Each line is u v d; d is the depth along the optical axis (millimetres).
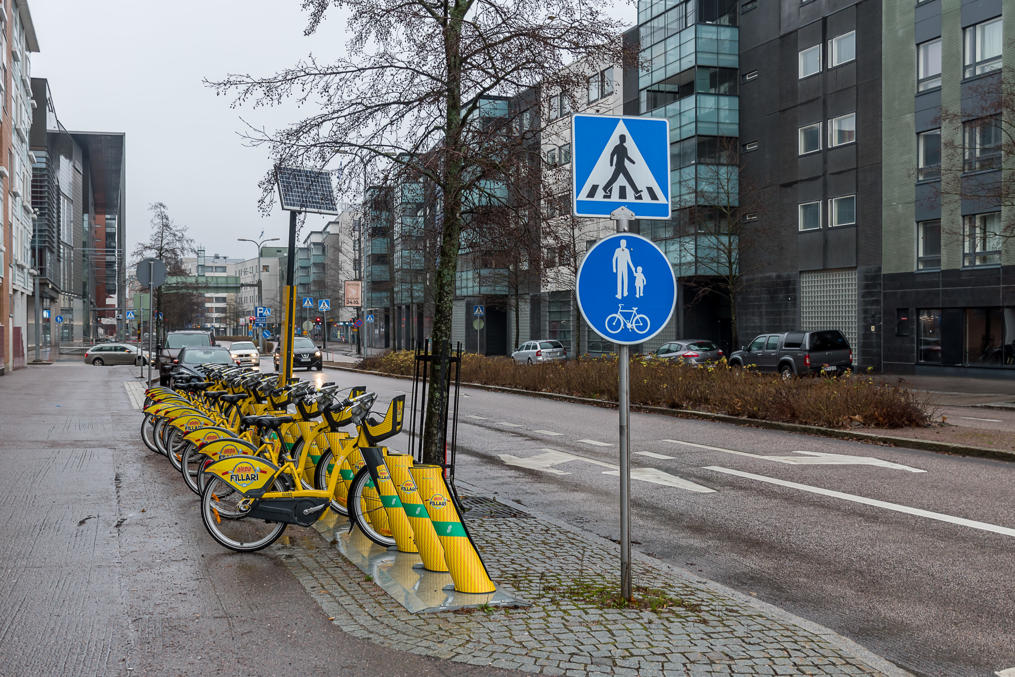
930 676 4203
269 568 5656
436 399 7562
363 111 7859
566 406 20641
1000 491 8945
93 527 6844
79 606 4879
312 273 124438
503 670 3936
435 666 3982
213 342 27203
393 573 5492
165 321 59938
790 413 15250
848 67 32625
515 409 19719
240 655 4133
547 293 49281
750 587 5703
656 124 5191
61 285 83750
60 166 84750
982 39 28094
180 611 4781
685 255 36344
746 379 17266
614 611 4758
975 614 5102
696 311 38875
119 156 111438
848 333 32844
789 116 35000
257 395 8992
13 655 4137
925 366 29969
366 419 6277
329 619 4633
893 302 31062
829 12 33281
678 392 18406
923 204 29969
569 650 4164
